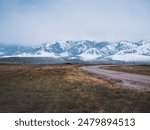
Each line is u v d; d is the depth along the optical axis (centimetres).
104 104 2000
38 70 7394
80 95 2462
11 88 3288
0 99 2342
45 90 2898
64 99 2238
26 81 4256
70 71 6800
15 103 2112
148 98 2261
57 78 4547
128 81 4056
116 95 2439
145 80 4259
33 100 2223
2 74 6331
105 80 4262
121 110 1808
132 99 2217
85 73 6391
